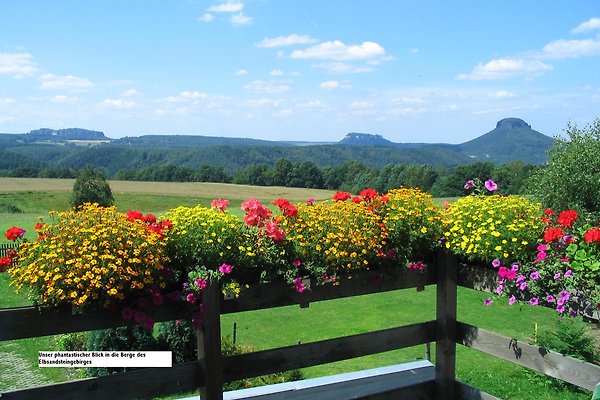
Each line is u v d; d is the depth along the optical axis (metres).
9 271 2.91
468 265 4.20
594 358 7.50
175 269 3.30
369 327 13.89
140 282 3.04
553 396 7.18
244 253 3.43
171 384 3.32
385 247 3.99
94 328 3.06
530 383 7.79
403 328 4.21
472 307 14.43
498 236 3.70
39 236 2.97
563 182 13.99
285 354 3.73
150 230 3.18
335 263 3.69
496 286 3.91
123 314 3.10
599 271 3.19
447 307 4.25
